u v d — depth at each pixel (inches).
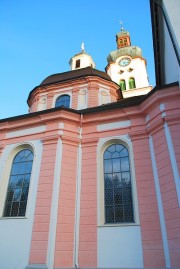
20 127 547.2
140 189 427.2
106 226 414.6
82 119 531.5
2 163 512.7
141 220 401.1
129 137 486.6
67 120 519.5
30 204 443.5
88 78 754.2
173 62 494.6
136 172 445.7
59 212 422.6
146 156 452.8
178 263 340.8
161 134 438.6
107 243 400.2
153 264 362.9
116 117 514.3
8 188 490.3
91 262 390.9
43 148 493.7
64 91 759.7
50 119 518.6
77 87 756.0
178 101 444.1
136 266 370.6
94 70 836.0
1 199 474.6
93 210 433.1
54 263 380.5
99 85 761.6
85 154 494.9
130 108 508.1
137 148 467.5
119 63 1572.3
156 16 532.7
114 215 431.5
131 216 422.0
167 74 606.5
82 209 439.5
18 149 528.7
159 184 411.8
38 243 398.3
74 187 458.6
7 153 523.8
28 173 490.9
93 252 398.0
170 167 399.2
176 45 380.5
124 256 382.9
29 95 812.6
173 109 439.8
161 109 450.9
